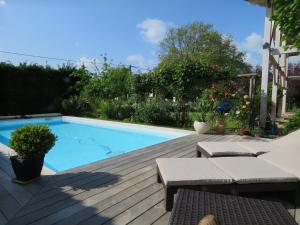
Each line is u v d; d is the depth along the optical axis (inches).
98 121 490.0
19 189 142.0
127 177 163.9
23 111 553.3
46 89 581.3
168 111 436.8
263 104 338.3
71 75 610.5
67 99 596.4
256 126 347.9
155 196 136.1
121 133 436.8
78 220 111.4
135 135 420.5
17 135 148.3
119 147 343.0
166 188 118.3
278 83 393.7
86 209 121.0
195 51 1216.2
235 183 121.6
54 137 160.1
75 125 508.4
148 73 462.6
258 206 95.0
